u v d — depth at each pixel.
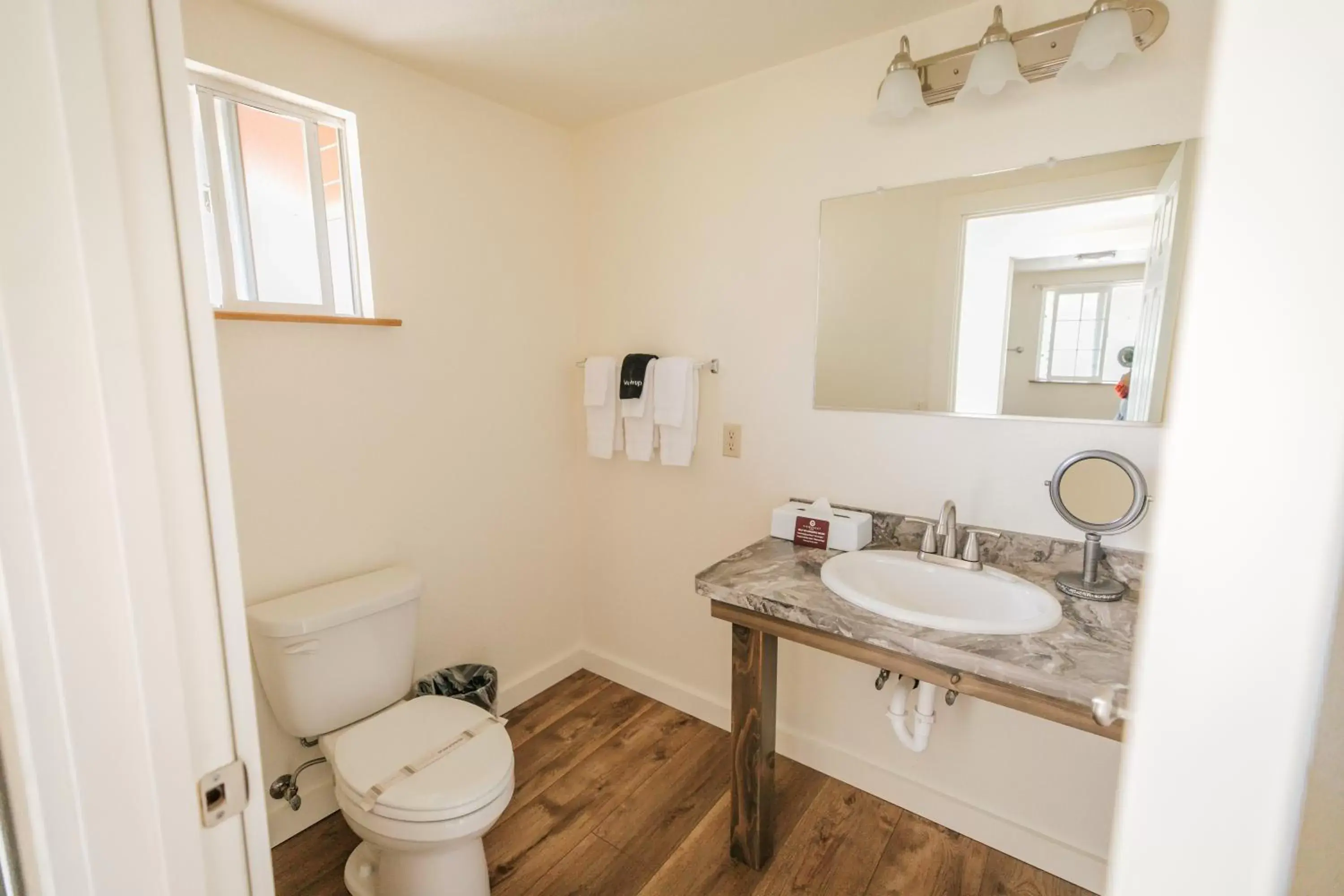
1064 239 1.47
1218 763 0.35
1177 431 0.35
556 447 2.44
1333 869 0.33
